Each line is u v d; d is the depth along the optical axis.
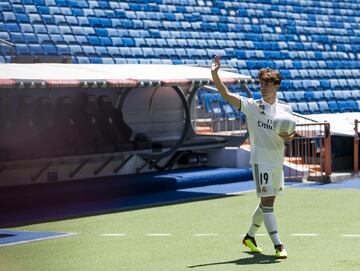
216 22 76.94
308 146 54.06
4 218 36.25
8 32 62.53
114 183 45.03
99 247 26.98
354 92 79.94
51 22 65.56
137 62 67.62
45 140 44.56
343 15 89.12
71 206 40.41
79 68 45.25
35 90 45.53
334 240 27.25
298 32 82.81
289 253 24.66
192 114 55.75
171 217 35.00
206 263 23.30
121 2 71.69
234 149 54.28
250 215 35.06
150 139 52.09
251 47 77.19
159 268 22.67
